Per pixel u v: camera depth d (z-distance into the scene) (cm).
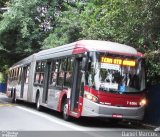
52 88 2028
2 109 2319
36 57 2491
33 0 3525
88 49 1609
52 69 2078
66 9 3475
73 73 1719
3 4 4059
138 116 1605
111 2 1934
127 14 1756
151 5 1549
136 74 1630
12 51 3706
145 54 1683
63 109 1823
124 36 1862
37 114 2053
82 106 1592
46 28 3631
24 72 2825
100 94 1564
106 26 2070
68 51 1847
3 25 3528
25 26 3472
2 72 5288
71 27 2720
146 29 1667
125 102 1584
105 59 1603
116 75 1600
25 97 2689
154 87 1775
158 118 1738
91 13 2625
